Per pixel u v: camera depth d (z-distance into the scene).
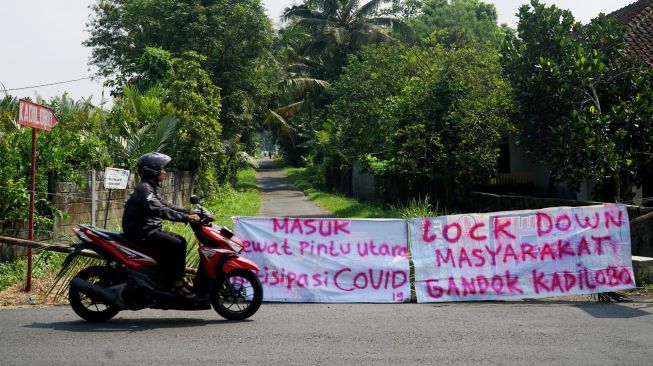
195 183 30.03
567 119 16.39
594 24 17.20
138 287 7.75
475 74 26.28
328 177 46.19
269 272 9.52
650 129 15.59
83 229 7.87
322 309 8.87
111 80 43.16
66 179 13.82
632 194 16.67
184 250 7.99
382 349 6.54
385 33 57.19
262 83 45.62
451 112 23.39
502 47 18.38
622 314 8.32
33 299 9.33
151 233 7.86
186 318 8.20
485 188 25.08
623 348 6.55
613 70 16.97
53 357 6.21
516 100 17.92
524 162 26.16
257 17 42.47
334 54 60.12
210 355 6.30
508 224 9.71
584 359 6.16
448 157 23.22
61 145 15.55
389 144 25.47
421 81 25.78
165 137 22.42
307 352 6.41
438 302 9.45
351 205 30.42
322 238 9.63
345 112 33.97
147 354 6.32
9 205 12.02
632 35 22.48
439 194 24.77
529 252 9.67
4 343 6.74
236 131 44.44
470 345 6.69
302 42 53.47
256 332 7.31
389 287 9.52
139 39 42.72
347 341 6.87
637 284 10.16
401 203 25.98
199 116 29.14
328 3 57.81
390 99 28.94
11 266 11.23
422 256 9.60
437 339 6.95
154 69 34.03
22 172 12.84
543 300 9.62
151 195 7.88
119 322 7.91
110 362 6.04
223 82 42.44
